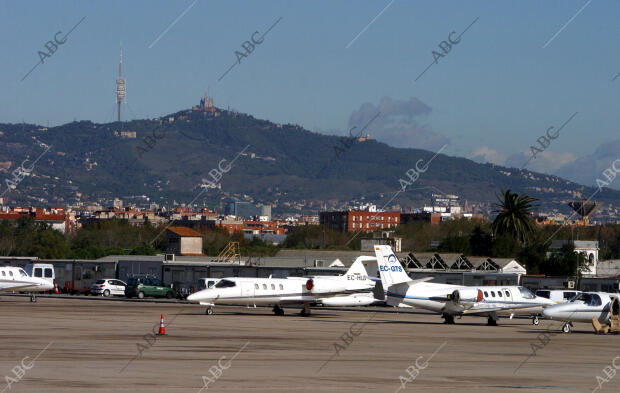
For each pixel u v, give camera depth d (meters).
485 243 179.25
